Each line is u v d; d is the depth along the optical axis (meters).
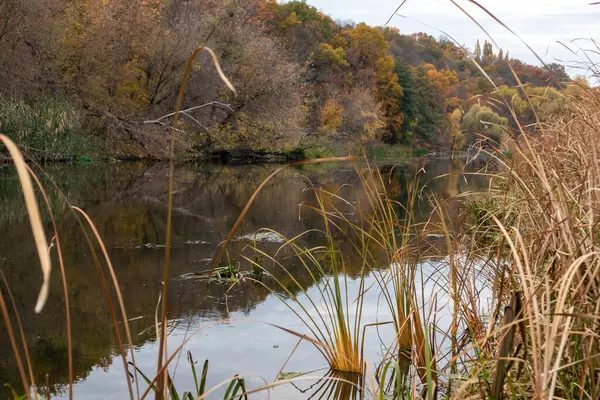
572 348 1.85
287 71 24.08
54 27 16.55
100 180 13.26
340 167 23.58
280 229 7.77
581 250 1.94
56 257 5.69
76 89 17.84
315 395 2.70
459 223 3.58
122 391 2.75
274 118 23.47
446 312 3.76
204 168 18.77
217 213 9.09
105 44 18.62
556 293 2.17
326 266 5.51
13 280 4.82
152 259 5.70
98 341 3.48
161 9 24.08
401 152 43.88
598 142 2.64
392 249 3.37
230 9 23.72
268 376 2.94
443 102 55.50
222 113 22.95
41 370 3.03
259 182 15.05
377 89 50.25
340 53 47.28
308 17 50.06
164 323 1.48
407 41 79.94
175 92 21.11
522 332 1.81
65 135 16.97
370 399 2.64
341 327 3.08
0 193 10.44
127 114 19.28
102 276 1.53
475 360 2.18
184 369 3.03
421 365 2.90
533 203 2.64
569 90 3.58
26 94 15.90
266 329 3.68
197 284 4.79
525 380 2.08
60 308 4.12
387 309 4.06
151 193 11.41
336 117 35.06
